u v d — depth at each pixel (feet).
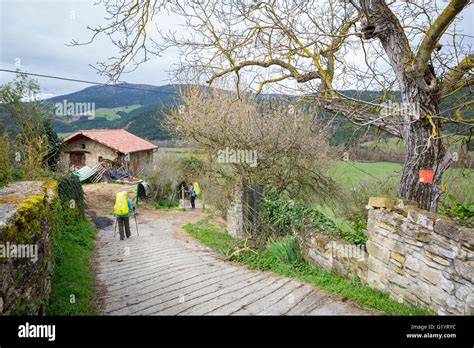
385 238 14.70
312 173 34.40
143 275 19.54
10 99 35.70
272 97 30.99
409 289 13.03
